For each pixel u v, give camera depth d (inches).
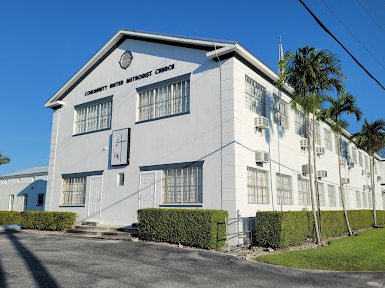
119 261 354.0
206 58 563.8
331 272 337.7
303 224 510.6
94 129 730.8
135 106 653.9
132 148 638.5
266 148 601.9
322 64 539.2
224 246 462.3
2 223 859.4
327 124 956.0
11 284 257.8
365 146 970.7
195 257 386.6
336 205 937.5
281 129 672.4
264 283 288.5
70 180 751.7
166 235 478.3
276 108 667.4
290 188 685.3
